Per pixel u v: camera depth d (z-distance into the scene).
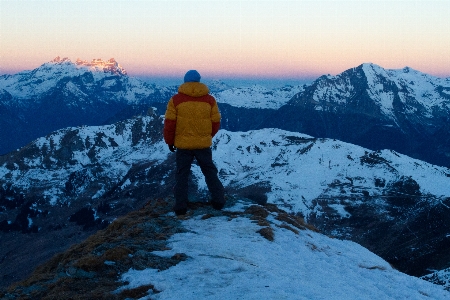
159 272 9.70
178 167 14.37
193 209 15.30
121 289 8.83
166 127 13.71
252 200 17.52
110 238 12.79
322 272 11.00
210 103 13.81
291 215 17.11
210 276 9.30
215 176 14.84
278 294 8.06
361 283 10.73
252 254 11.07
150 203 16.95
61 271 10.12
